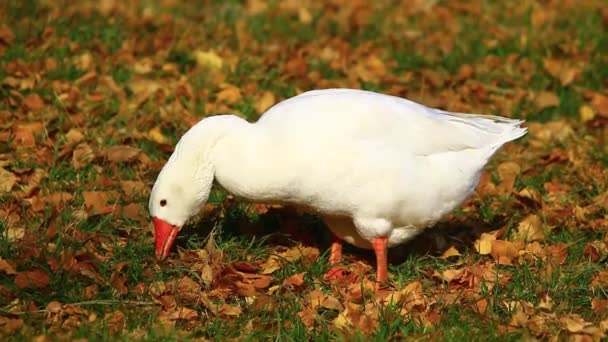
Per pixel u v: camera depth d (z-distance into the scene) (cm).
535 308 943
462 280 1009
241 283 983
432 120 997
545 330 905
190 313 926
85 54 1533
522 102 1500
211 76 1517
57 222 1057
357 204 968
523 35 1727
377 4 1905
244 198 975
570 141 1384
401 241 1027
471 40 1722
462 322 920
